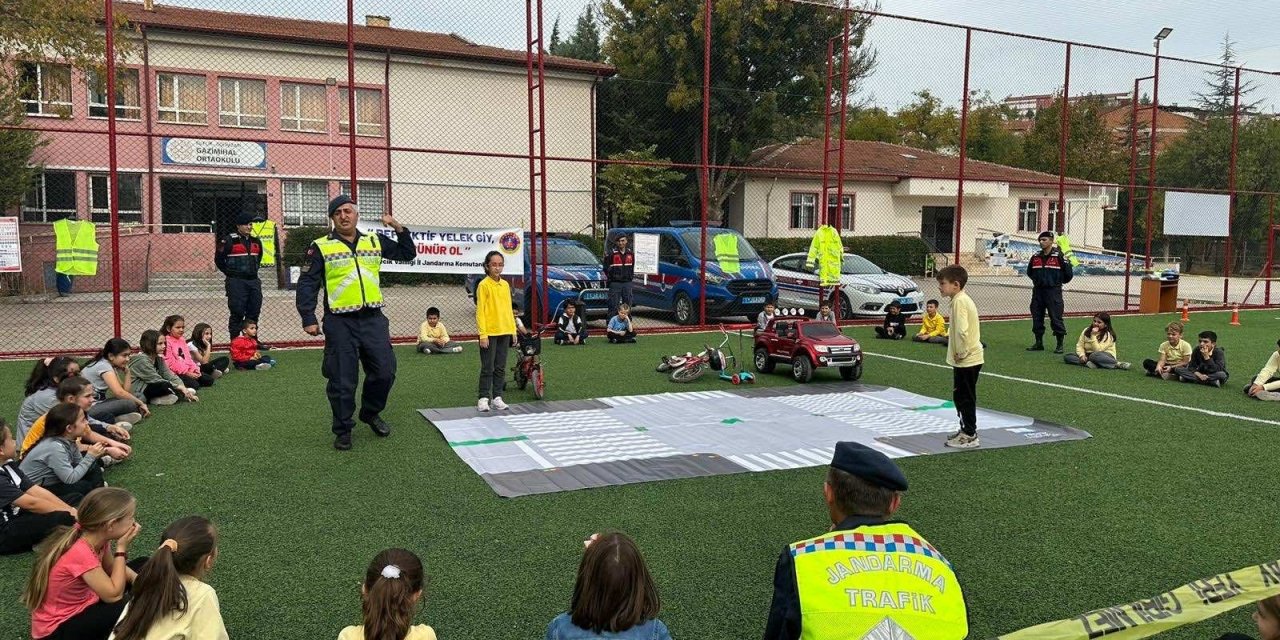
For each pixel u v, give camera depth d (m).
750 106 25.00
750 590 4.25
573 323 13.24
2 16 15.88
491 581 4.33
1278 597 2.63
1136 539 4.99
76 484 5.16
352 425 6.92
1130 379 10.61
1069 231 35.78
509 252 13.91
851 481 2.63
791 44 24.05
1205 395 9.55
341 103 24.61
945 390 9.85
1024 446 7.14
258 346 10.97
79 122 22.56
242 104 23.56
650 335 14.37
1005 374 10.95
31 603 3.46
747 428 7.74
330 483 5.95
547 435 7.37
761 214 30.14
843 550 2.43
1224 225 19.55
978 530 5.12
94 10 16.69
